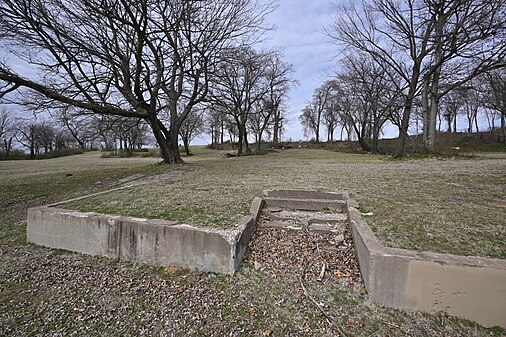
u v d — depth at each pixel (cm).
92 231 345
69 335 210
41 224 380
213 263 287
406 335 193
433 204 403
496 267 201
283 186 558
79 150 4322
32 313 237
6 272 307
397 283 221
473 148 2652
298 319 215
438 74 1310
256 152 2656
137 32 835
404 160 1152
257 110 3003
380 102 1811
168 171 967
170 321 220
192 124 3409
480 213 355
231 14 1045
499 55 1037
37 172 1214
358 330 200
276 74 2703
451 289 209
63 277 294
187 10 867
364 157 1738
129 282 280
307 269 284
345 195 457
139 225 319
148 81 936
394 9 1216
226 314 225
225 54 1062
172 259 304
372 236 276
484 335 193
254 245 333
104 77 852
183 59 1002
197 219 345
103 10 753
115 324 220
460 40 1030
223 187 575
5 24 660
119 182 792
